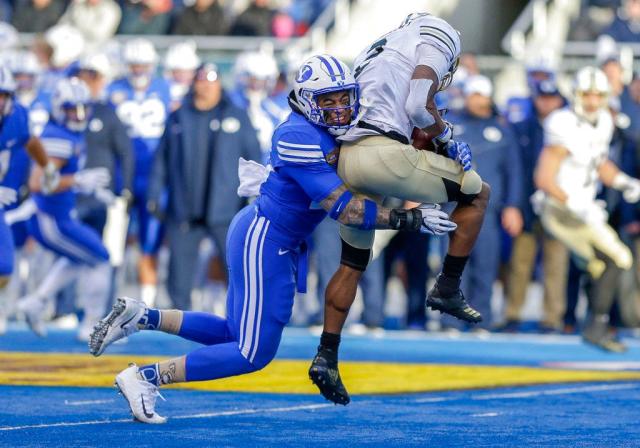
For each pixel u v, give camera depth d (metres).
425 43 20.30
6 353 32.38
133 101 41.88
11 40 47.31
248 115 40.06
